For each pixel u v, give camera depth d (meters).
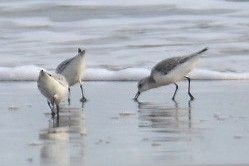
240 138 11.27
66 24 24.47
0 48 21.72
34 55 21.00
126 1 26.58
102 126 12.59
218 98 15.96
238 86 17.88
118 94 16.98
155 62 20.31
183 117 13.51
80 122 13.06
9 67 19.95
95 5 26.33
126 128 12.35
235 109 14.34
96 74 19.52
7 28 23.97
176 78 16.58
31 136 11.69
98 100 16.06
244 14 25.14
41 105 15.21
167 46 21.75
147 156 10.02
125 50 21.48
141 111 14.38
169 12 25.53
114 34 23.12
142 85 16.66
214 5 26.14
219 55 20.89
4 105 15.21
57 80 13.65
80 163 9.66
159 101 15.82
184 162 9.63
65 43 22.25
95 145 10.85
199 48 21.44
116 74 19.52
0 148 10.70
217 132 11.80
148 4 26.27
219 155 10.04
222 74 19.39
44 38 22.83
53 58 20.75
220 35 22.75
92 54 21.16
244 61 20.39
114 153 10.24
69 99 16.12
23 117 13.70
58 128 12.42
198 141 11.06
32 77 19.45
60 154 10.23
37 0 27.00
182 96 16.50
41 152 10.38
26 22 24.66
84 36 22.98
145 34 23.05
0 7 26.20
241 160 9.72
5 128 12.47
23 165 9.56
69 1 26.84
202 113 13.95
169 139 11.27
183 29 23.53
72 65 16.33
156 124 12.75
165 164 9.52
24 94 16.83
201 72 19.44
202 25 23.94
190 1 26.50
